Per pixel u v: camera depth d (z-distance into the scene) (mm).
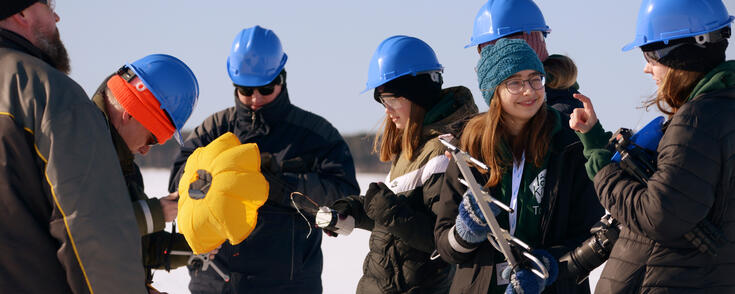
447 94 3223
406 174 3035
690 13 2355
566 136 2707
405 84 3137
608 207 2395
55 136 1968
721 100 2260
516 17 3994
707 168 2189
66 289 2039
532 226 2645
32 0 2100
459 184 2697
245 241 3900
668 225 2203
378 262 3113
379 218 2916
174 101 2445
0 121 1962
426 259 3043
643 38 2459
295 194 3854
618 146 2410
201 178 2516
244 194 2463
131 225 2080
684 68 2359
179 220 2475
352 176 4234
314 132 4211
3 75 2012
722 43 2361
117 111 2389
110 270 2014
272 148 4152
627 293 2355
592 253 2479
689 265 2262
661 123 2432
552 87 3504
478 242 2543
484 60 2693
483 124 2688
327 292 7102
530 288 2357
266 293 3916
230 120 4281
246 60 4086
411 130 3102
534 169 2658
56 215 1979
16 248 1972
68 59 2285
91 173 2008
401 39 3299
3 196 1956
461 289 2680
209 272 3969
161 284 6922
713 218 2266
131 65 2424
